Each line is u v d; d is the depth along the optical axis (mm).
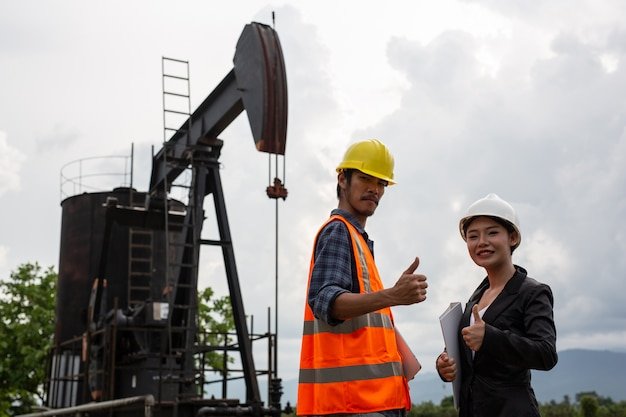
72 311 23266
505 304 4156
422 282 3609
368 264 4172
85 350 18562
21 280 36156
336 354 3977
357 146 4469
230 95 15172
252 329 14812
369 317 4070
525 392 4082
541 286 4137
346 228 4188
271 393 13203
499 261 4297
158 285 21328
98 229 23453
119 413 15672
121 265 21969
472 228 4367
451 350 4230
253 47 14273
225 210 15680
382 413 3898
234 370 14406
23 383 34312
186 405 13914
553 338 3955
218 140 15984
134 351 17250
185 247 15586
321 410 3945
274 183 13547
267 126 13758
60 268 24406
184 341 15773
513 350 3873
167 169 17828
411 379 4281
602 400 30359
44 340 34719
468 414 4180
